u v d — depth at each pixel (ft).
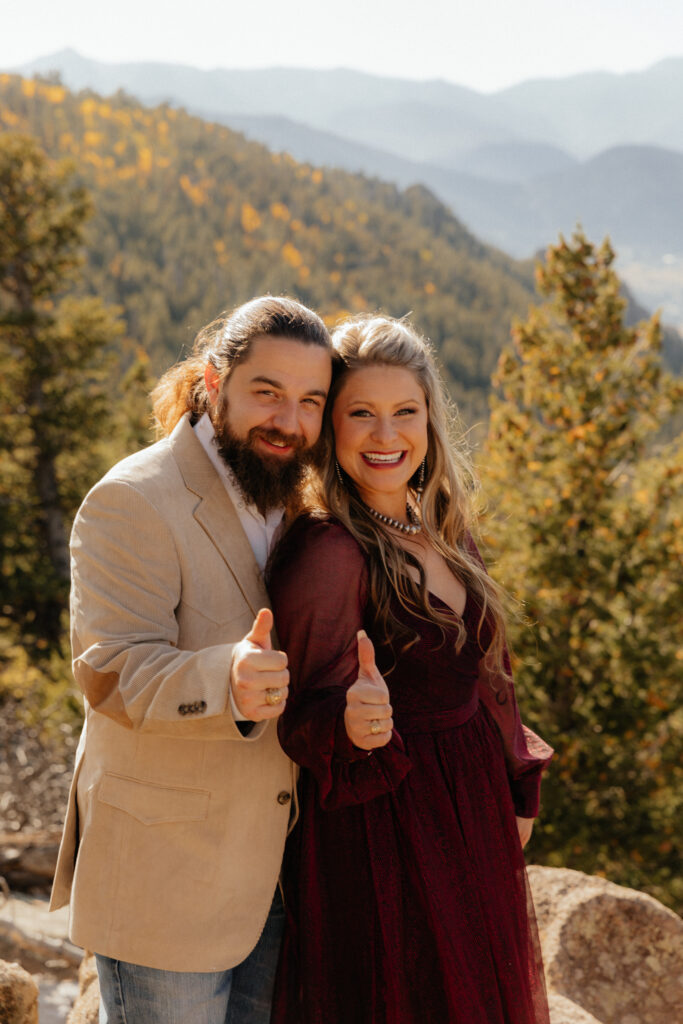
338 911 7.11
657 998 10.53
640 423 36.55
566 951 10.67
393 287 451.94
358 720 6.07
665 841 32.78
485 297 478.18
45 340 69.26
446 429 7.80
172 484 6.62
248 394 6.68
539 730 32.76
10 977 7.68
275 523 7.30
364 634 6.14
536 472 36.45
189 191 490.49
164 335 292.81
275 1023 7.36
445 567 7.76
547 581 33.42
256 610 6.82
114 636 6.20
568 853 31.76
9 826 30.32
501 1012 7.15
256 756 6.81
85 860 6.71
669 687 33.50
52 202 70.44
